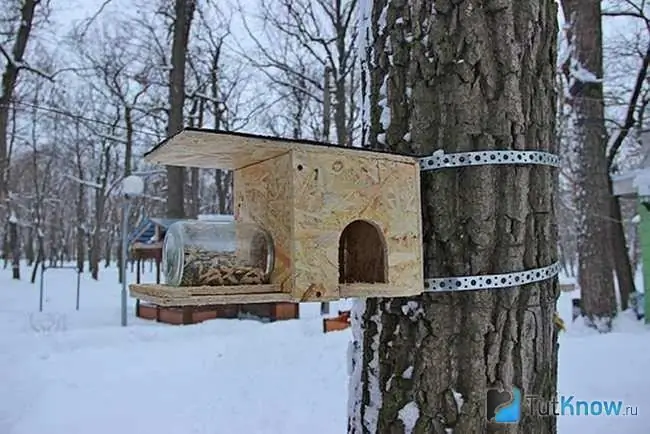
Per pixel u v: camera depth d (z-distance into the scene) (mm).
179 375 5750
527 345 1735
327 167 1617
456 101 1752
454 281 1715
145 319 11977
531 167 1774
